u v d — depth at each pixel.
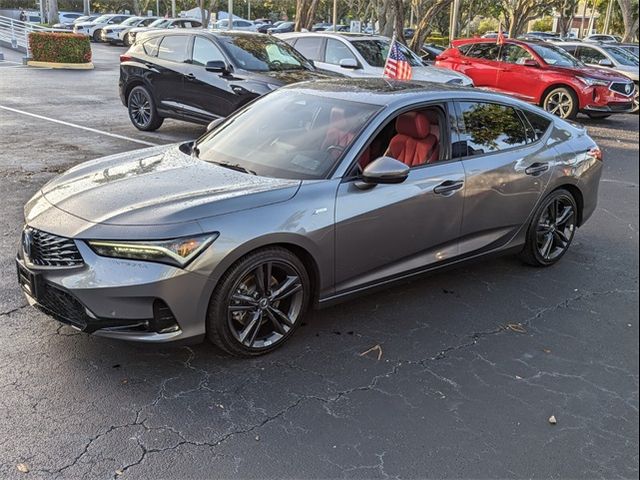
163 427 3.12
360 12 47.91
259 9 73.25
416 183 4.25
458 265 4.78
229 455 2.95
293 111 4.64
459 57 15.69
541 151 5.17
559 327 4.35
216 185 3.80
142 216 3.40
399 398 3.45
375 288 4.28
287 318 3.86
